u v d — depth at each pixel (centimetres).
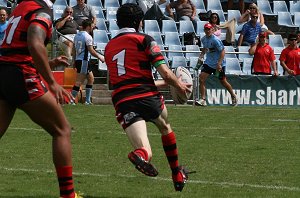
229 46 5172
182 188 1694
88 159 2275
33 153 2381
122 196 1716
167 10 5612
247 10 5622
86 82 4653
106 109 3878
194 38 5303
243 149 2509
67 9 4803
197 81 4362
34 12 1424
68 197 1477
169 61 5100
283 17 5834
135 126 1579
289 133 2980
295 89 4362
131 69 1623
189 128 3116
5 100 1461
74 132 2945
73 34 4775
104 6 5725
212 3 5888
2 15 3919
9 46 1434
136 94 1608
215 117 3575
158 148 2514
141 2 5544
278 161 2250
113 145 2589
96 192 1756
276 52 5297
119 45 1641
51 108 1440
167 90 4656
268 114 3753
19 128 3036
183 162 2223
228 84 4256
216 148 2530
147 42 1627
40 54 1386
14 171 2042
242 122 3372
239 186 1845
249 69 5062
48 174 2000
